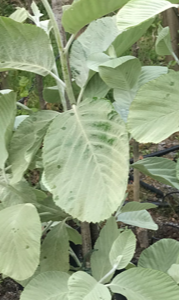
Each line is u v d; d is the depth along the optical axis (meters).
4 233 0.47
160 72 0.58
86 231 0.68
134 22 0.33
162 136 0.38
